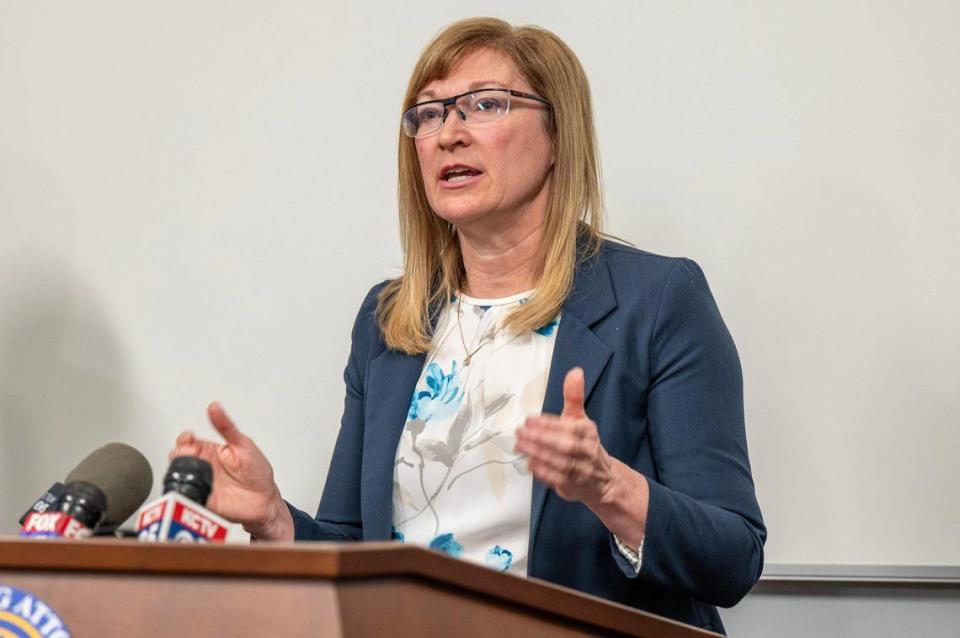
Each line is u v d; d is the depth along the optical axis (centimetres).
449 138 416
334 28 612
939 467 539
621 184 573
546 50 433
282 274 605
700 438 387
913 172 549
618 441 391
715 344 403
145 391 608
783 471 550
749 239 560
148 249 616
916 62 553
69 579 207
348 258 601
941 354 541
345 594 197
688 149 569
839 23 561
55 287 618
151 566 204
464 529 395
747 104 566
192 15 625
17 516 610
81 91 628
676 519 338
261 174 612
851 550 543
